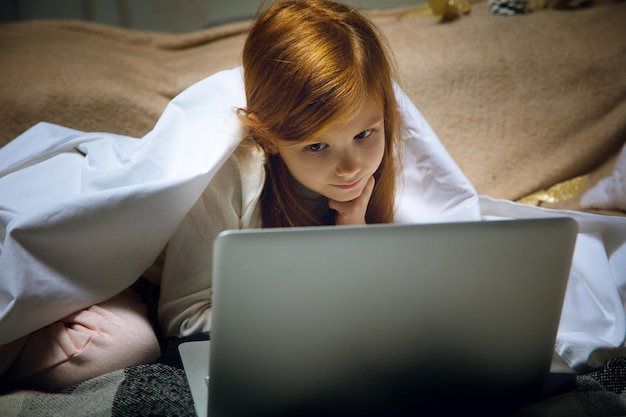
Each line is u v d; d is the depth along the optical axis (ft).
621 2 5.94
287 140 3.05
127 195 3.09
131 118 5.10
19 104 4.95
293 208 3.53
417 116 4.05
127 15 7.27
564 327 3.61
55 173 3.59
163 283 3.47
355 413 2.60
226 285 2.26
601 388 2.94
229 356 2.38
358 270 2.33
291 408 2.53
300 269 2.28
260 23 3.15
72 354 3.13
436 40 5.64
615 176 4.70
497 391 2.71
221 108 3.43
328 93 2.91
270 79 3.03
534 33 5.62
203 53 5.98
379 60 3.23
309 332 2.39
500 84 5.40
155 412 2.77
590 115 5.34
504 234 2.41
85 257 3.17
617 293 3.63
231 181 3.39
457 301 2.47
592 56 5.40
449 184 4.04
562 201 5.05
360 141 3.14
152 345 3.25
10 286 3.01
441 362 2.57
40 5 7.28
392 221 3.89
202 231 3.38
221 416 2.51
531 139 5.33
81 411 2.82
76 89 5.03
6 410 2.95
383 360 2.51
